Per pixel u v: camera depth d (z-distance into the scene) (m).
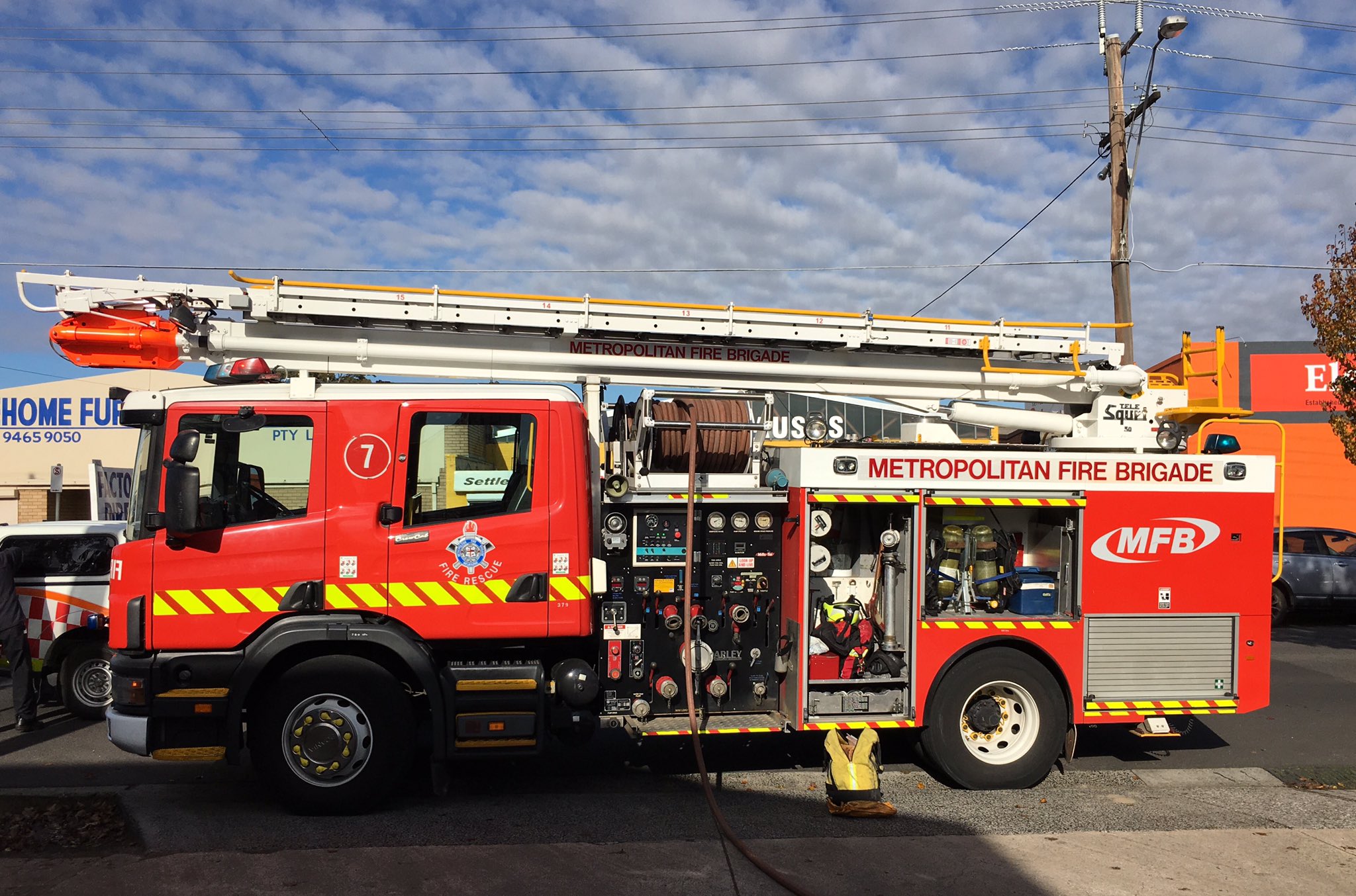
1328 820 5.57
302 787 5.46
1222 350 7.29
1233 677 6.48
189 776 6.49
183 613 5.41
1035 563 6.63
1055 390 7.62
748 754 7.10
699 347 7.08
